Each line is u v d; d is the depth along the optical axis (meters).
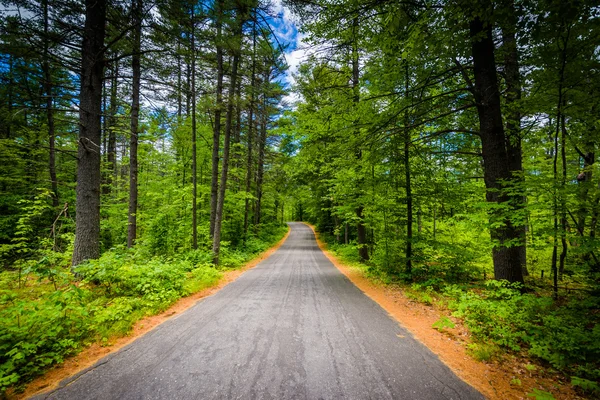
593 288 5.47
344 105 9.20
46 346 3.44
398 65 6.71
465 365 3.29
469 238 9.53
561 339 3.65
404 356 3.47
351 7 5.54
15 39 6.29
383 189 9.41
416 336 4.20
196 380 2.82
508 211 5.31
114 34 7.30
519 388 2.82
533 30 3.84
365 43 6.63
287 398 2.51
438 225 10.95
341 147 8.28
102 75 6.93
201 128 15.97
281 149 21.56
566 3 3.31
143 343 3.80
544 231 5.03
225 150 11.85
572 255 7.73
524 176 5.22
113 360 3.29
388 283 8.27
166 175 16.89
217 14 8.05
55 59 6.52
